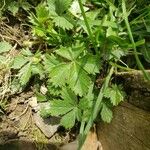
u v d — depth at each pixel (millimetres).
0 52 271
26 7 280
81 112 244
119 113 225
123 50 241
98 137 267
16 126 269
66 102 242
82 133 231
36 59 264
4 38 285
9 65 273
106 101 237
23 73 258
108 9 267
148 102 179
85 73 232
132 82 204
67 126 240
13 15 284
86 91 230
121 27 250
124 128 216
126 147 215
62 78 232
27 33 288
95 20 250
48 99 268
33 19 265
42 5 266
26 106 274
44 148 265
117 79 239
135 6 255
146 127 182
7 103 272
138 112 193
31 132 269
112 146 243
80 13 260
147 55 241
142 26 250
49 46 278
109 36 234
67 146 267
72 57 236
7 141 263
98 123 261
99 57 239
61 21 246
